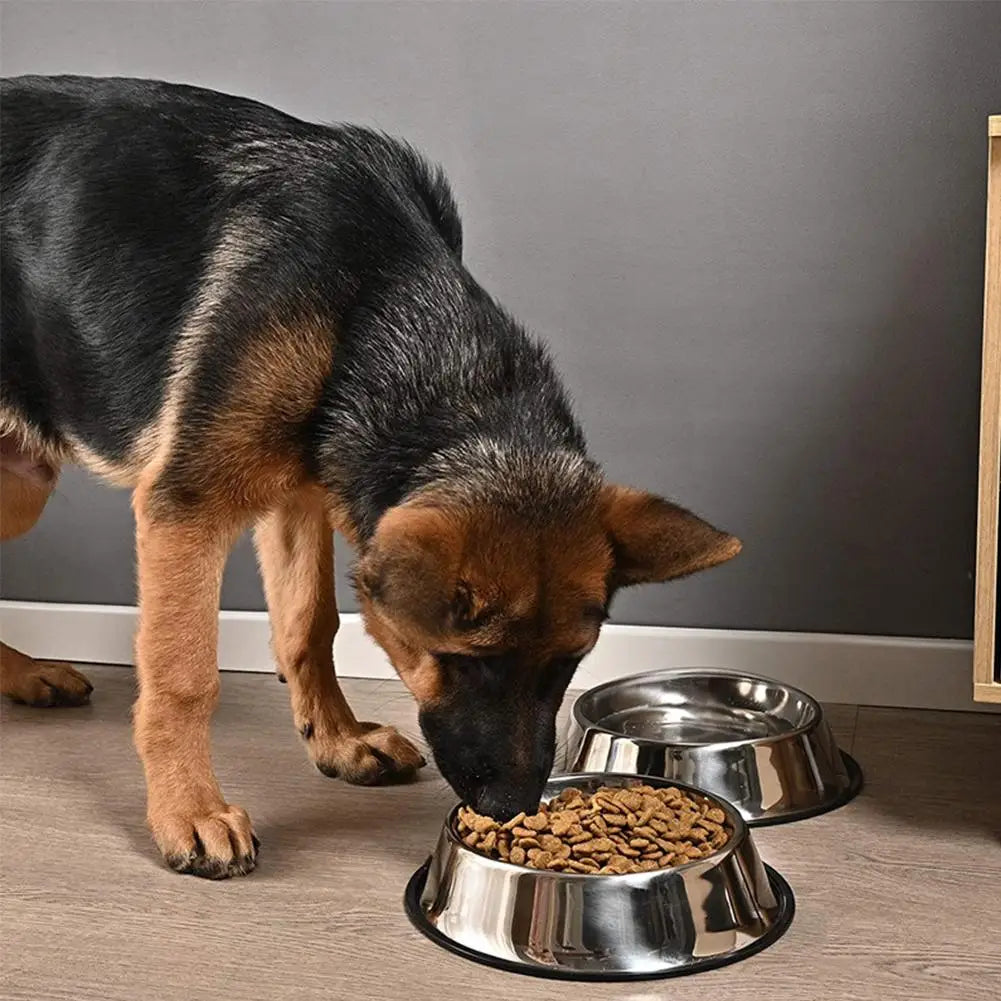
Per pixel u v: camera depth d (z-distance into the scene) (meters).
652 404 2.02
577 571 1.44
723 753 1.69
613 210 2.00
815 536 2.01
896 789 1.75
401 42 2.03
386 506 1.53
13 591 2.16
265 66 2.06
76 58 2.10
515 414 1.54
